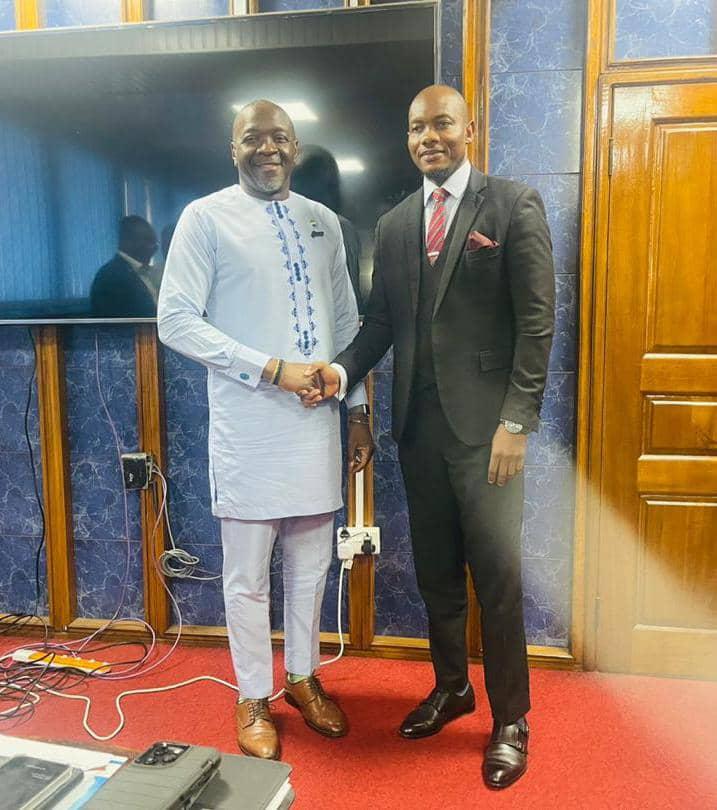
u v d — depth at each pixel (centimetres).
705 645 215
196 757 97
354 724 192
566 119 209
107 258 224
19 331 239
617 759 174
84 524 246
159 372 233
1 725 191
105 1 225
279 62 209
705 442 212
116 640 244
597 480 217
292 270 174
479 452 163
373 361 183
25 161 224
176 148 217
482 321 162
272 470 173
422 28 202
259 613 181
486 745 181
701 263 207
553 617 226
